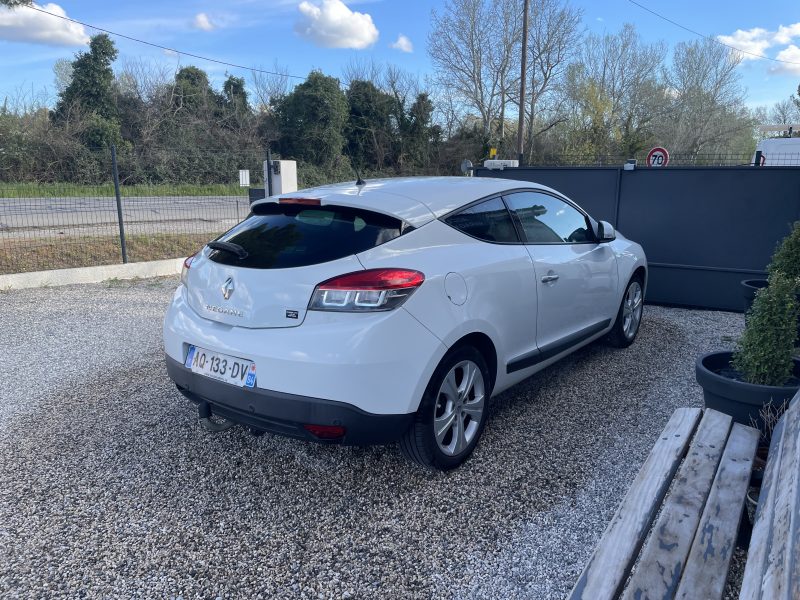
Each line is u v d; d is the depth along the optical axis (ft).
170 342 11.05
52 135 45.70
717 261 22.54
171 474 10.89
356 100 132.87
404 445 10.20
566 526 9.14
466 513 9.53
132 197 43.06
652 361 16.83
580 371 16.05
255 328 9.71
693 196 22.50
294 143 128.36
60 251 33.65
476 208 11.92
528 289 12.28
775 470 7.21
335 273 9.32
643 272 18.66
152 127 117.80
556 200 14.75
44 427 12.88
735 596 7.40
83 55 115.03
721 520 6.77
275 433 9.68
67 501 10.04
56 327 21.20
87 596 7.79
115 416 13.42
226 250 10.69
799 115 135.03
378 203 10.43
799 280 13.46
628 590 5.80
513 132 145.59
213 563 8.43
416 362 9.52
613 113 141.59
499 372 11.76
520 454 11.44
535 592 7.77
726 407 10.21
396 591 7.83
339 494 10.16
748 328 10.47
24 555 8.64
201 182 48.65
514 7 134.31
